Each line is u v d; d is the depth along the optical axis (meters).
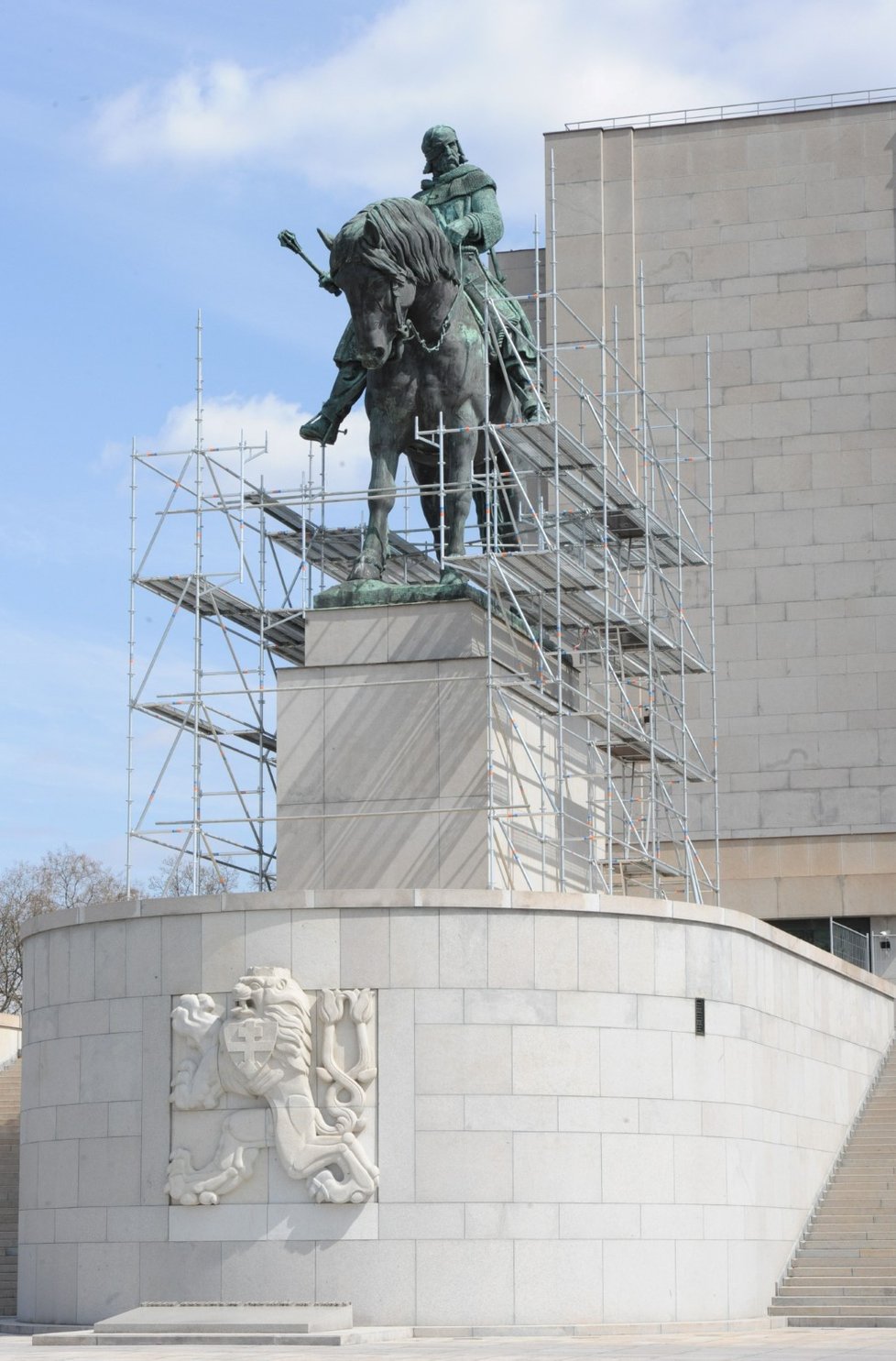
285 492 41.69
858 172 54.78
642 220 55.75
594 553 45.19
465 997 32.16
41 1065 34.22
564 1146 32.28
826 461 53.75
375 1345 29.09
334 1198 31.47
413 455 40.19
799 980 38.84
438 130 40.84
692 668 47.97
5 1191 41.59
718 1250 34.00
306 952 32.25
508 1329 31.28
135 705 40.25
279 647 44.22
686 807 44.72
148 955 32.91
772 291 54.72
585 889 40.59
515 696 38.44
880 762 52.19
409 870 37.16
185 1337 29.48
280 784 38.22
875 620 52.88
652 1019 33.44
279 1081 31.80
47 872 93.19
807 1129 38.62
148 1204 32.25
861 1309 35.34
